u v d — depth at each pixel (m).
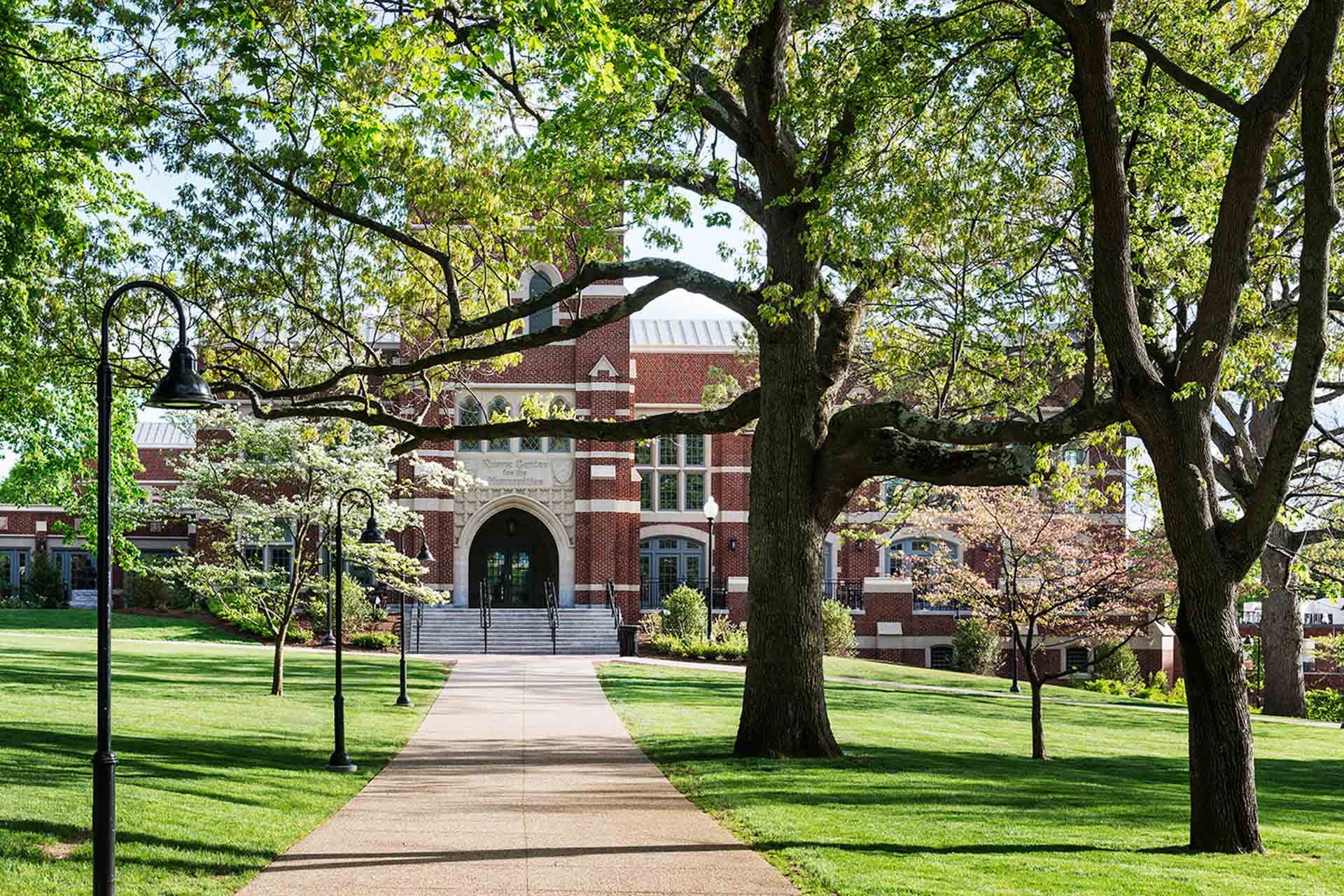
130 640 37.81
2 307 19.36
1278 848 11.80
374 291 19.67
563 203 18.52
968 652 41.69
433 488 41.84
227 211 18.80
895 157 14.99
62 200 19.12
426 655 38.53
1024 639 37.22
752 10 16.17
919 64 14.84
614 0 15.73
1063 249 16.73
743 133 17.91
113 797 8.34
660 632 41.91
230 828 11.55
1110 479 31.64
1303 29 11.09
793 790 14.98
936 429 15.68
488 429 19.47
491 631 41.59
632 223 16.28
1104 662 39.91
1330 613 55.06
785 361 18.33
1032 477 16.73
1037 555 23.23
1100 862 10.73
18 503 37.47
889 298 18.28
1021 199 15.67
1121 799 15.31
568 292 18.48
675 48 16.20
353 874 10.01
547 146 15.67
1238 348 15.87
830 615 41.50
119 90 17.23
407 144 18.14
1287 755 23.20
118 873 9.43
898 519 27.03
